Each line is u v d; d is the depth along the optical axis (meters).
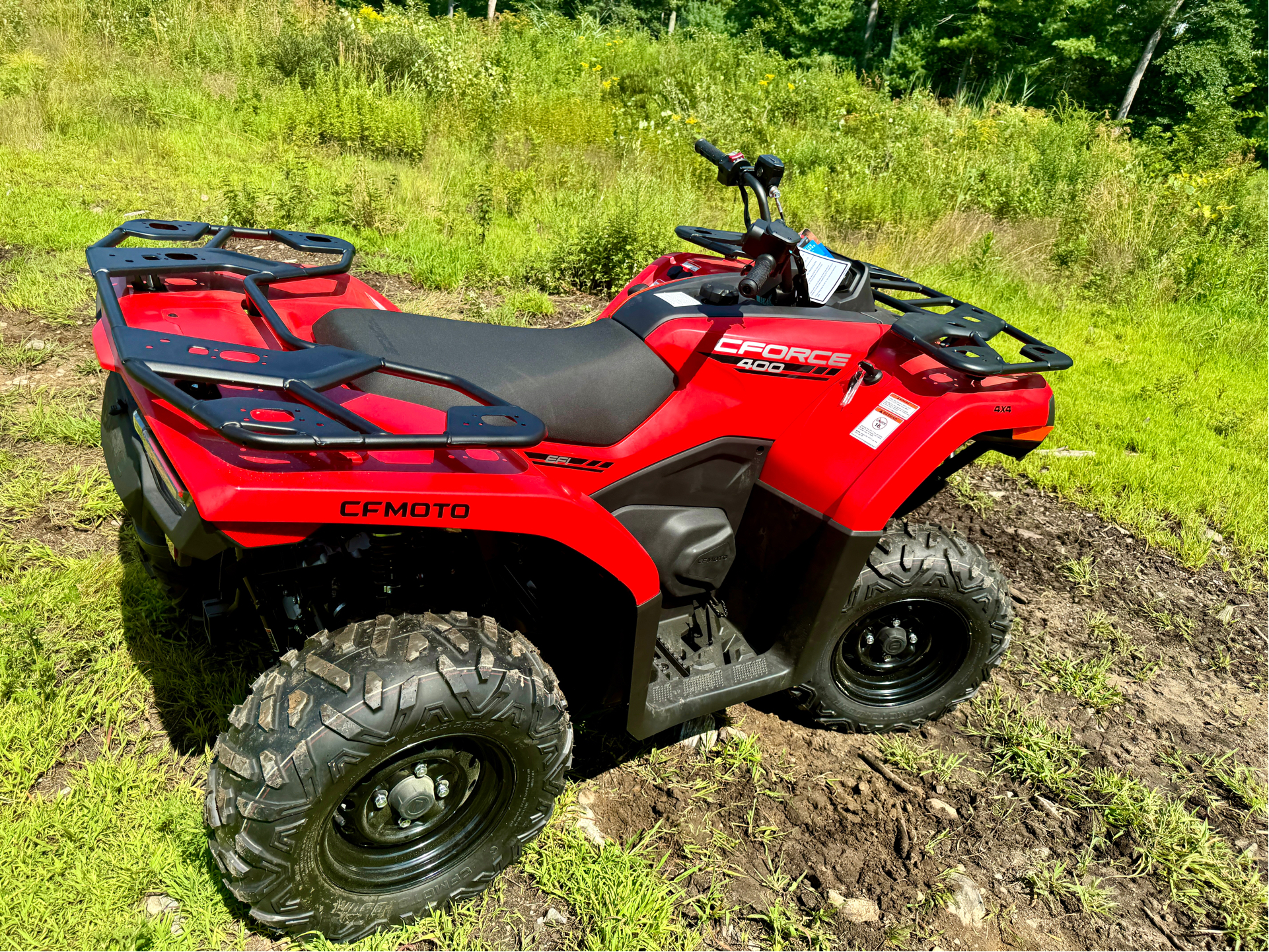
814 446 2.57
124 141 8.05
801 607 2.62
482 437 1.75
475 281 6.25
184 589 2.41
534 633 2.43
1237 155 12.45
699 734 2.87
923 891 2.45
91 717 2.54
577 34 15.20
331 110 9.25
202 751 2.47
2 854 2.10
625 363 2.34
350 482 1.74
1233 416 5.83
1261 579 4.28
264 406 1.73
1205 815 2.87
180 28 11.24
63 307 4.92
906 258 7.91
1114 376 6.40
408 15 12.98
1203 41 27.70
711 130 9.84
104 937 1.99
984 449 2.86
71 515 3.33
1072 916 2.46
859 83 14.39
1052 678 3.42
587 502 2.05
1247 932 2.46
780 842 2.54
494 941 2.15
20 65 9.63
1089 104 28.27
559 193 8.25
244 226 6.54
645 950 2.17
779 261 2.49
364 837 2.02
